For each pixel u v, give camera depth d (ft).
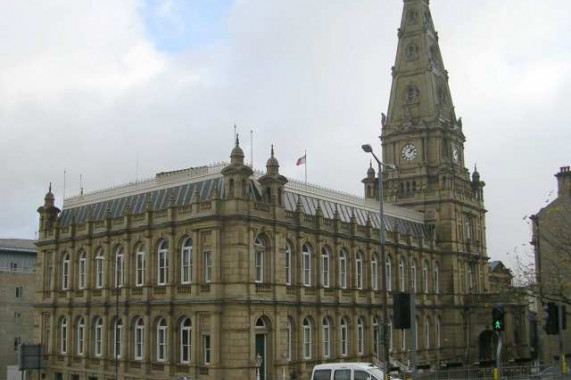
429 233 359.05
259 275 229.66
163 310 234.79
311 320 253.24
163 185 258.16
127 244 251.60
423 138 376.27
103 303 257.96
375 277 297.12
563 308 142.51
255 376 218.38
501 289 359.87
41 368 280.72
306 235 254.27
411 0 398.42
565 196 280.51
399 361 301.22
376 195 387.55
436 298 348.18
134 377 241.14
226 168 223.10
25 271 374.22
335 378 172.24
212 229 221.46
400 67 394.73
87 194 293.64
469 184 390.63
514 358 361.71
